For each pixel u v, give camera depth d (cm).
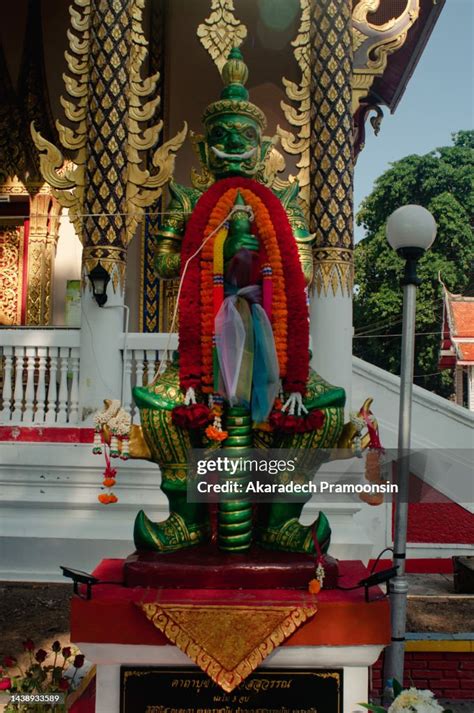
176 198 384
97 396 757
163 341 764
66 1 1136
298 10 1059
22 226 1148
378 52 819
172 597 312
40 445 752
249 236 345
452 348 2584
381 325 2764
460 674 513
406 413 441
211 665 296
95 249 765
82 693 411
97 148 768
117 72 772
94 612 310
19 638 554
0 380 852
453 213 2755
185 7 1136
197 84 1129
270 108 1120
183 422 327
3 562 721
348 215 792
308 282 378
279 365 338
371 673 475
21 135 1130
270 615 302
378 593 321
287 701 314
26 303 1130
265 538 350
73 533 721
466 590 668
